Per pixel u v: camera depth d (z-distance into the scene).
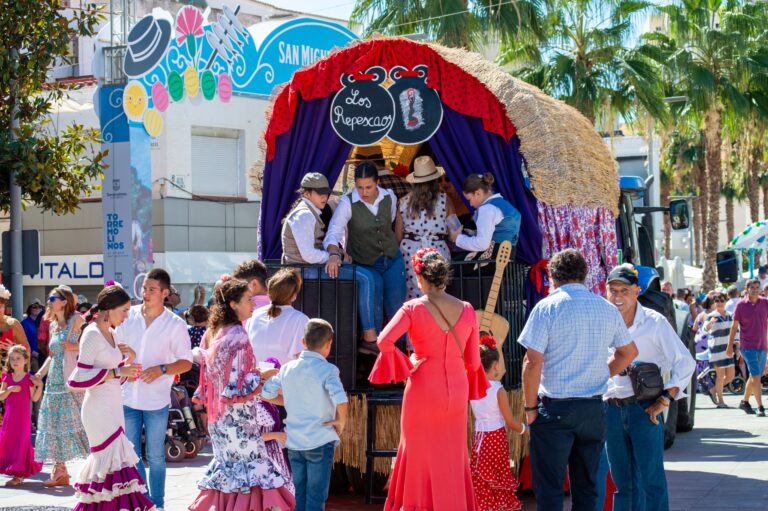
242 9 33.09
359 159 10.57
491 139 8.70
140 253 17.69
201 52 19.98
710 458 11.15
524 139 8.63
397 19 26.16
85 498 7.45
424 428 6.78
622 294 6.84
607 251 9.29
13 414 10.28
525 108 8.66
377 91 8.86
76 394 10.16
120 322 7.64
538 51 28.14
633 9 29.23
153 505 7.66
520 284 8.65
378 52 8.86
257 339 7.57
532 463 6.27
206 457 12.23
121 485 7.46
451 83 8.71
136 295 17.53
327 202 9.15
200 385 7.40
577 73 28.44
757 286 15.83
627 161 21.28
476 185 8.46
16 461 10.20
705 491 9.04
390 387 8.70
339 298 8.41
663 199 63.34
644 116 30.50
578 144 9.08
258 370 7.15
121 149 17.64
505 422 7.97
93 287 26.36
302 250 8.31
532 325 6.25
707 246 40.81
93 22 15.68
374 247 8.66
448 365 6.79
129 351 7.66
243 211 27.38
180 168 26.05
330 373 6.96
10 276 14.61
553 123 8.78
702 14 35.16
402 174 10.21
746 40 35.62
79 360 7.44
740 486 9.23
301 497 7.05
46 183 14.81
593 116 28.80
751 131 37.84
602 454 7.05
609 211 9.52
